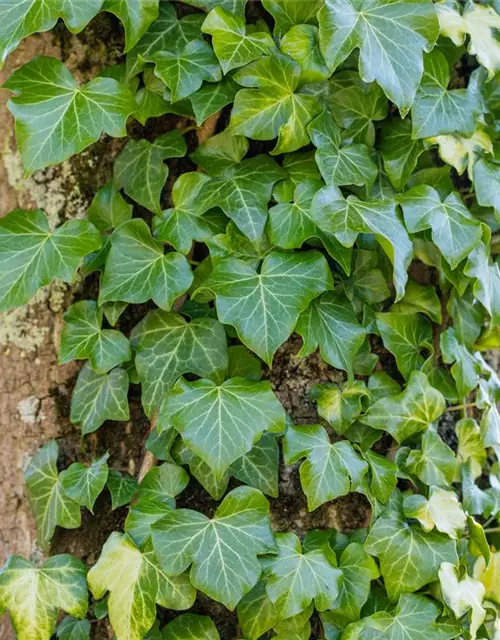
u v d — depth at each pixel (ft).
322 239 1.43
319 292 1.39
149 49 1.49
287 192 1.47
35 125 1.39
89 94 1.41
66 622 1.54
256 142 1.54
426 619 1.48
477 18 1.55
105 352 1.49
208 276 1.47
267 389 1.40
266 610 1.46
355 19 1.40
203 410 1.37
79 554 1.56
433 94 1.52
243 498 1.40
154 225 1.48
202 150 1.51
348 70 1.52
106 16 1.55
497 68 1.53
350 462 1.48
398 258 1.41
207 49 1.46
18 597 1.45
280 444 1.53
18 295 1.42
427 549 1.50
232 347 1.50
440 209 1.50
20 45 1.56
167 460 1.49
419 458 1.55
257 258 1.46
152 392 1.47
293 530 1.55
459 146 1.55
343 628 1.47
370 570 1.48
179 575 1.41
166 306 1.43
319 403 1.53
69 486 1.50
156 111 1.48
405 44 1.41
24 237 1.46
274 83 1.44
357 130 1.55
